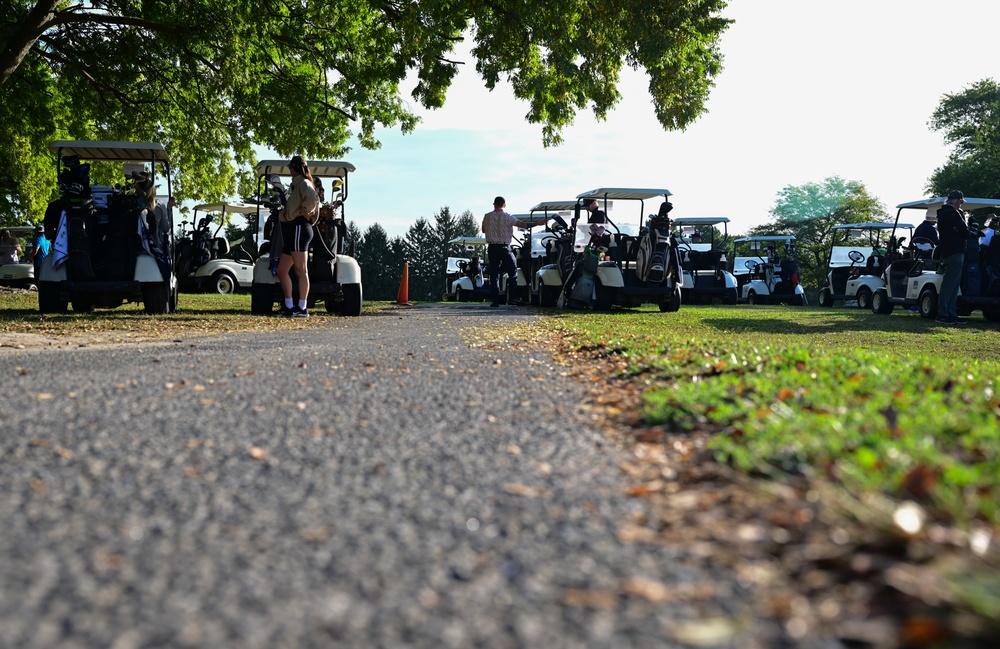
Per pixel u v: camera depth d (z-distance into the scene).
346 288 13.20
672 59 16.25
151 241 12.53
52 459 3.14
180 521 2.45
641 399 4.55
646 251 16.73
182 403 4.34
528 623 1.75
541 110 16.94
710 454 3.13
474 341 8.52
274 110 20.30
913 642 1.59
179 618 1.77
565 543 2.26
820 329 11.63
